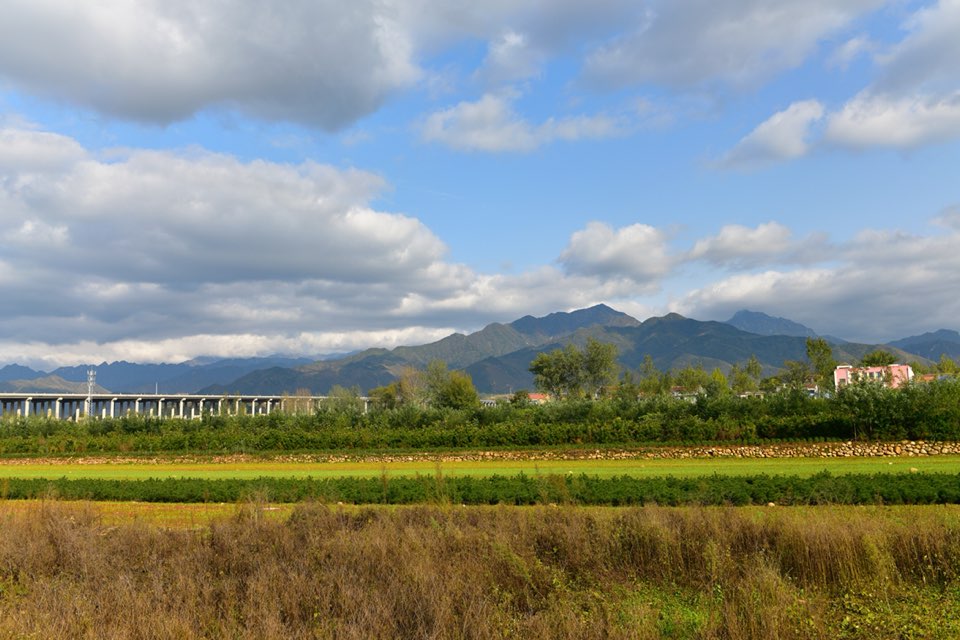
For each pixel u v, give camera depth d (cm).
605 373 9481
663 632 959
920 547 1221
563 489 1812
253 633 952
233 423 5281
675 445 3812
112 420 5550
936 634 945
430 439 4350
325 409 5328
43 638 933
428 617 963
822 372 7294
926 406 3578
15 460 4672
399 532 1399
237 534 1431
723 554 1184
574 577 1225
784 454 3503
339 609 1027
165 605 1038
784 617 935
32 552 1357
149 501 2495
